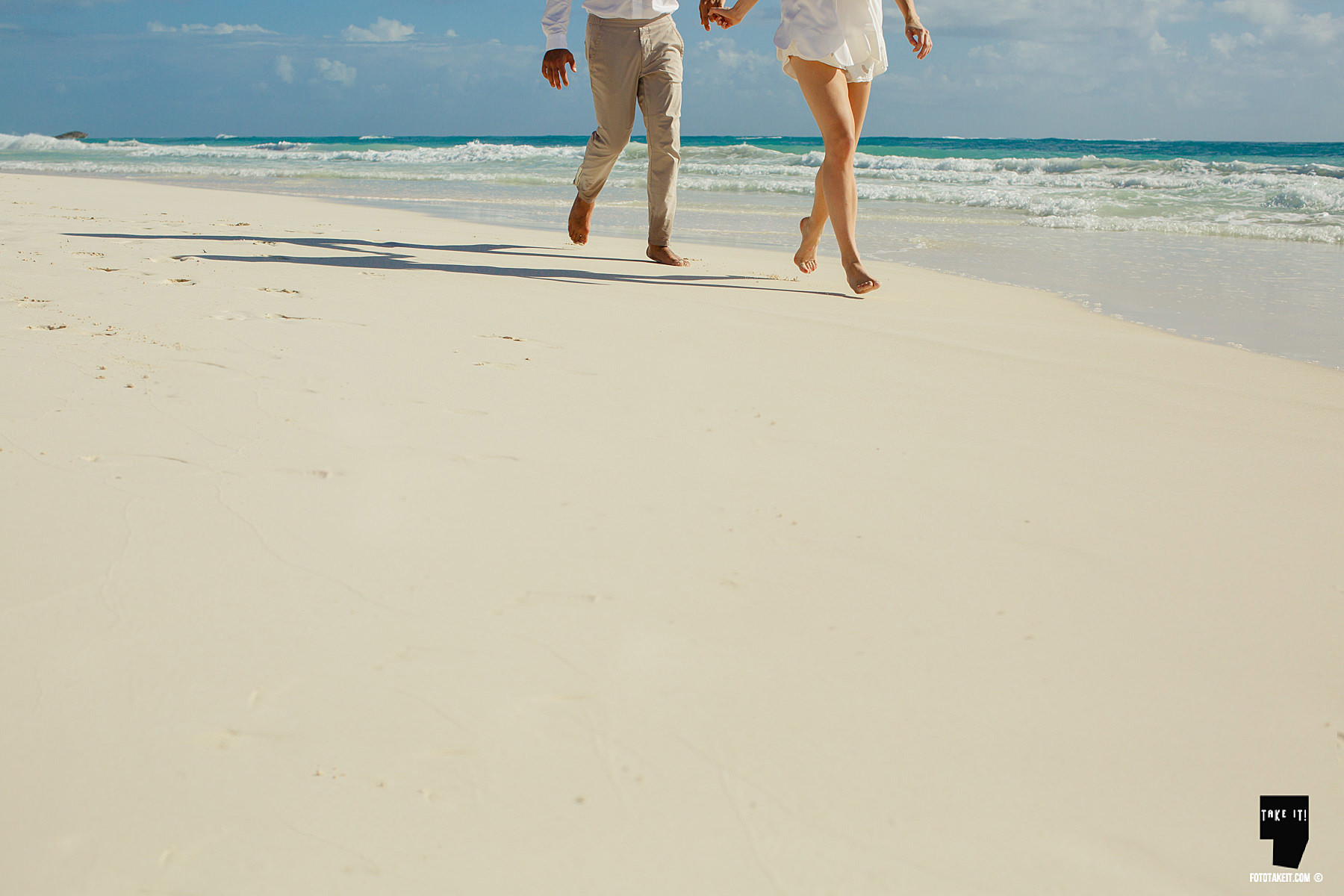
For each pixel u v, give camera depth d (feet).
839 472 5.56
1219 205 29.55
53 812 2.71
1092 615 4.04
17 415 5.63
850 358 8.46
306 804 2.78
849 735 3.21
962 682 3.53
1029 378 8.14
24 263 11.14
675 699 3.35
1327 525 5.09
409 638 3.62
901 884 2.63
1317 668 3.70
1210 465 6.01
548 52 14.28
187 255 12.65
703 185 38.60
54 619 3.61
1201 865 2.74
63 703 3.15
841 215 12.35
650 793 2.91
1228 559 4.63
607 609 3.91
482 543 4.42
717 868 2.65
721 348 8.55
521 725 3.17
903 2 12.12
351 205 28.60
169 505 4.58
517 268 13.41
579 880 2.58
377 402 6.29
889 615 3.98
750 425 6.33
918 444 6.14
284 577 4.00
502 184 41.16
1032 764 3.11
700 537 4.61
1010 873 2.68
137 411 5.81
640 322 9.53
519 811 2.81
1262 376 8.77
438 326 8.74
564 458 5.52
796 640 3.76
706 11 12.62
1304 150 86.12
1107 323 11.60
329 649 3.52
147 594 3.80
